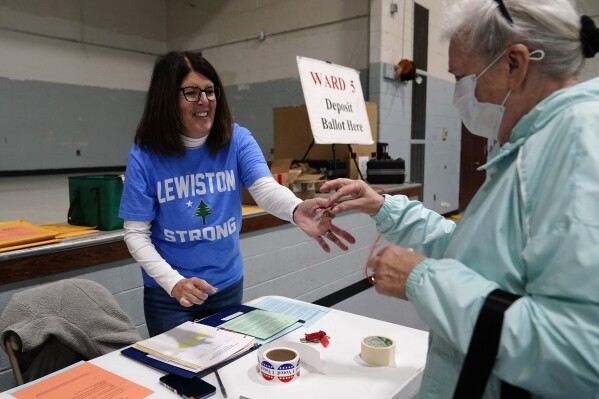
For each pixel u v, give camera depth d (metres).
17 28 6.38
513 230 0.66
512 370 0.60
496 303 0.61
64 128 7.01
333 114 3.14
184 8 7.33
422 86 5.54
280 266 2.84
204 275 1.43
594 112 0.61
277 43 5.91
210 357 1.06
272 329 1.25
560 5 0.66
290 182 2.70
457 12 0.75
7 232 1.85
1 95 6.31
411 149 5.55
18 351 1.27
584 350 0.54
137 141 1.36
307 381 0.98
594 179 0.57
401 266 0.72
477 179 7.31
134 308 2.09
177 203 1.37
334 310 1.42
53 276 1.77
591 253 0.54
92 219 2.07
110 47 7.39
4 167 6.43
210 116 1.34
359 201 1.14
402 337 1.21
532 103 0.71
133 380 0.99
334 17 5.24
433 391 0.78
